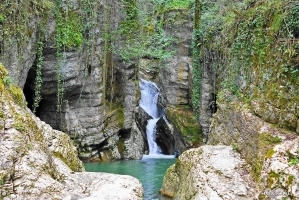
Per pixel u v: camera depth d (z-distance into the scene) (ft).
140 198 26.63
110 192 25.67
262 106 32.14
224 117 40.81
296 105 28.32
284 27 31.94
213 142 43.16
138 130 66.23
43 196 22.49
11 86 27.73
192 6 68.95
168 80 71.31
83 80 54.75
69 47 50.11
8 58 38.11
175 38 70.23
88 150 57.82
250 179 27.37
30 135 25.26
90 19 54.54
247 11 42.01
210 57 59.41
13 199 21.44
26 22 41.11
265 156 26.81
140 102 69.92
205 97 61.87
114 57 63.57
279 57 31.78
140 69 75.77
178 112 67.56
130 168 52.47
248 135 32.07
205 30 61.82
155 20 72.69
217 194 26.00
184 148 65.26
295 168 23.82
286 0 32.83
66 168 29.84
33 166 23.56
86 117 56.95
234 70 43.06
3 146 22.81
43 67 49.14
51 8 46.93
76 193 25.18
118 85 64.85
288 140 27.14
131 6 64.85
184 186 32.14
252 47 38.32
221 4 60.03
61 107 55.06
